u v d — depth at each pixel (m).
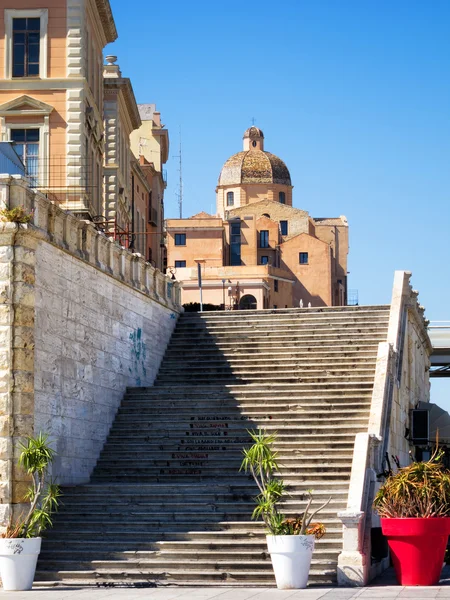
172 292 37.19
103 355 29.50
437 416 39.69
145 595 19.78
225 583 21.67
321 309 35.94
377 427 26.83
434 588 20.58
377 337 33.62
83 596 19.70
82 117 47.97
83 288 28.06
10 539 21.08
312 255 109.56
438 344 53.75
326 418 28.92
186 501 25.05
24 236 23.83
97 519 24.50
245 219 109.69
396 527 21.39
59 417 25.91
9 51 48.06
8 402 23.30
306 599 18.73
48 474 25.00
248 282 97.25
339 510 24.05
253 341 34.78
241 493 25.33
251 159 132.00
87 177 49.00
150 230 84.50
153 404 30.72
